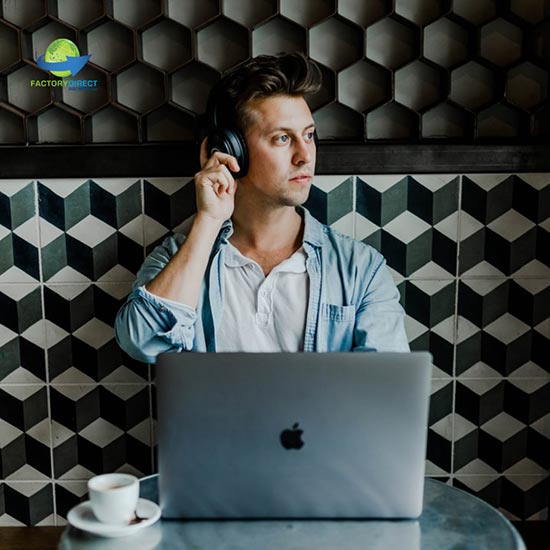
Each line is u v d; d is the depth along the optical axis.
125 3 1.87
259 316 1.63
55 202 1.87
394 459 1.05
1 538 1.97
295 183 1.56
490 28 1.87
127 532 1.05
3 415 1.97
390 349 1.58
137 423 1.96
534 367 1.93
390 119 1.91
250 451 1.05
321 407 1.03
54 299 1.92
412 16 1.86
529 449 1.97
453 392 1.95
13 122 1.91
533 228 1.87
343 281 1.66
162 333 1.47
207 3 1.86
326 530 1.06
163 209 1.87
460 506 1.16
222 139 1.54
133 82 1.90
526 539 1.93
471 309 1.91
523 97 1.89
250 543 1.02
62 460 1.99
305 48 1.86
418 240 1.88
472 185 1.85
